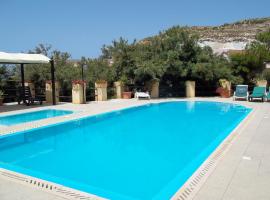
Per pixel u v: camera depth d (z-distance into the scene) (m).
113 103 16.86
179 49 20.44
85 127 11.60
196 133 10.36
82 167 6.96
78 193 4.65
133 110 15.31
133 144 8.98
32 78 18.73
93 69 20.25
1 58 13.09
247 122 10.24
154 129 11.11
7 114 12.80
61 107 15.13
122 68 20.58
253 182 4.89
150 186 5.77
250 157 6.21
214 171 5.41
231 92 21.16
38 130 9.95
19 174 5.50
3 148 8.75
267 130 8.89
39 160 7.55
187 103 17.56
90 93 18.81
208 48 22.27
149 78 20.05
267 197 4.34
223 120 12.66
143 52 20.89
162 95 21.70
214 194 4.45
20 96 16.52
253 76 22.36
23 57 14.60
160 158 7.60
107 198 4.57
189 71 20.30
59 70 18.61
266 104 15.60
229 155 6.36
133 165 7.02
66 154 8.05
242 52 23.19
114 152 8.20
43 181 5.15
